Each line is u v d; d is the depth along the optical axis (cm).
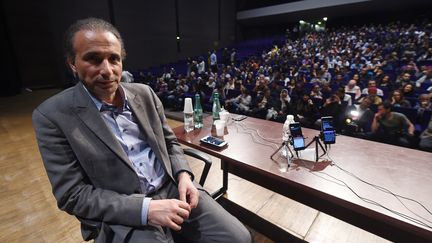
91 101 86
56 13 766
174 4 1091
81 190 80
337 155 125
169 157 110
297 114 327
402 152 127
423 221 77
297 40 1174
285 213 167
